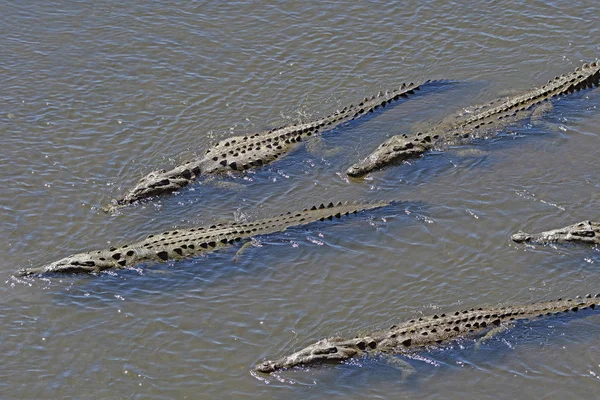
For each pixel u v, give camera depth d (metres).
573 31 81.94
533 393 51.16
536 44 81.06
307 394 51.72
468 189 66.50
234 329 55.75
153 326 56.19
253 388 52.03
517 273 58.88
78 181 68.62
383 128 74.12
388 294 57.88
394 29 83.31
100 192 67.75
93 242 63.44
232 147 71.44
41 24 85.06
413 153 70.06
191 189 68.38
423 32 82.88
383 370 52.88
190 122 74.50
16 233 63.88
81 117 74.88
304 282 59.06
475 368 52.72
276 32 83.31
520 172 67.75
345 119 74.31
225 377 52.69
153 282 59.53
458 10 84.75
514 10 84.31
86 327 56.41
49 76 79.19
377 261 60.38
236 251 61.44
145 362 53.81
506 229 62.34
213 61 80.50
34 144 72.12
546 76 78.06
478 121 73.25
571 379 51.84
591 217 62.97
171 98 76.81
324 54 81.12
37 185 68.12
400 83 78.19
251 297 58.09
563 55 79.88
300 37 82.75
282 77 78.88
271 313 56.81
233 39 82.69
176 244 61.44
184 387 52.16
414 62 80.12
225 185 68.69
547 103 74.31
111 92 77.38
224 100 76.69
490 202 64.94
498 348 53.66
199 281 59.50
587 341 53.78
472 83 78.00
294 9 85.81
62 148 71.69
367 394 51.69
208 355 54.09
